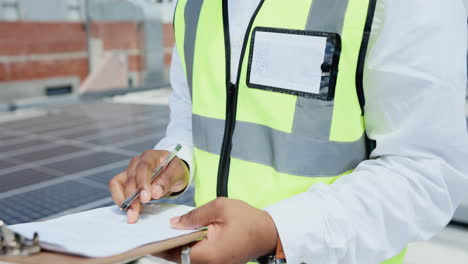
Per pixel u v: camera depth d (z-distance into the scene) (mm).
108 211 979
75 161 3350
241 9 1050
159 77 10484
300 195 876
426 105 805
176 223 831
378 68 837
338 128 931
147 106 6078
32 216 2299
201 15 1127
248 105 1031
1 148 3807
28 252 650
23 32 8484
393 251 870
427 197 847
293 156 973
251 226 769
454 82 807
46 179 2922
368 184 851
